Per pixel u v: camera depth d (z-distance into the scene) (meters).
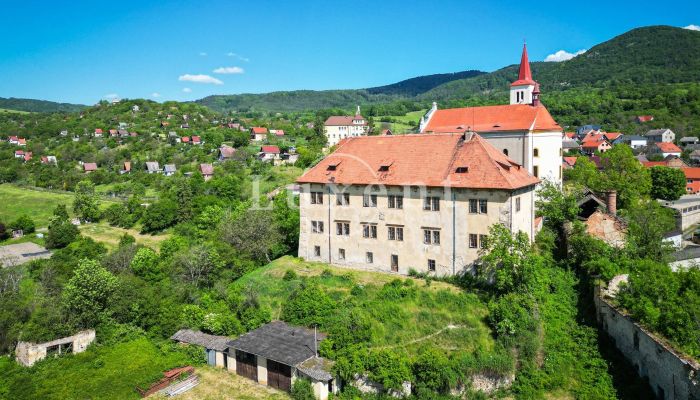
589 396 40.69
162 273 68.31
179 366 50.03
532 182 55.38
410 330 47.44
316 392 42.88
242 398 44.25
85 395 45.25
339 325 48.28
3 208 126.56
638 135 183.88
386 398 41.75
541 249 56.94
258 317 53.91
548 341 46.12
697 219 94.12
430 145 59.00
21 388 46.50
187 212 105.31
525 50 88.25
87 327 55.69
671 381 36.53
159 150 179.25
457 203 53.56
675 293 41.81
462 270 53.59
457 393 41.62
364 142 64.44
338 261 62.50
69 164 165.50
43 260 79.19
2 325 53.88
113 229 108.44
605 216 56.62
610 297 47.41
